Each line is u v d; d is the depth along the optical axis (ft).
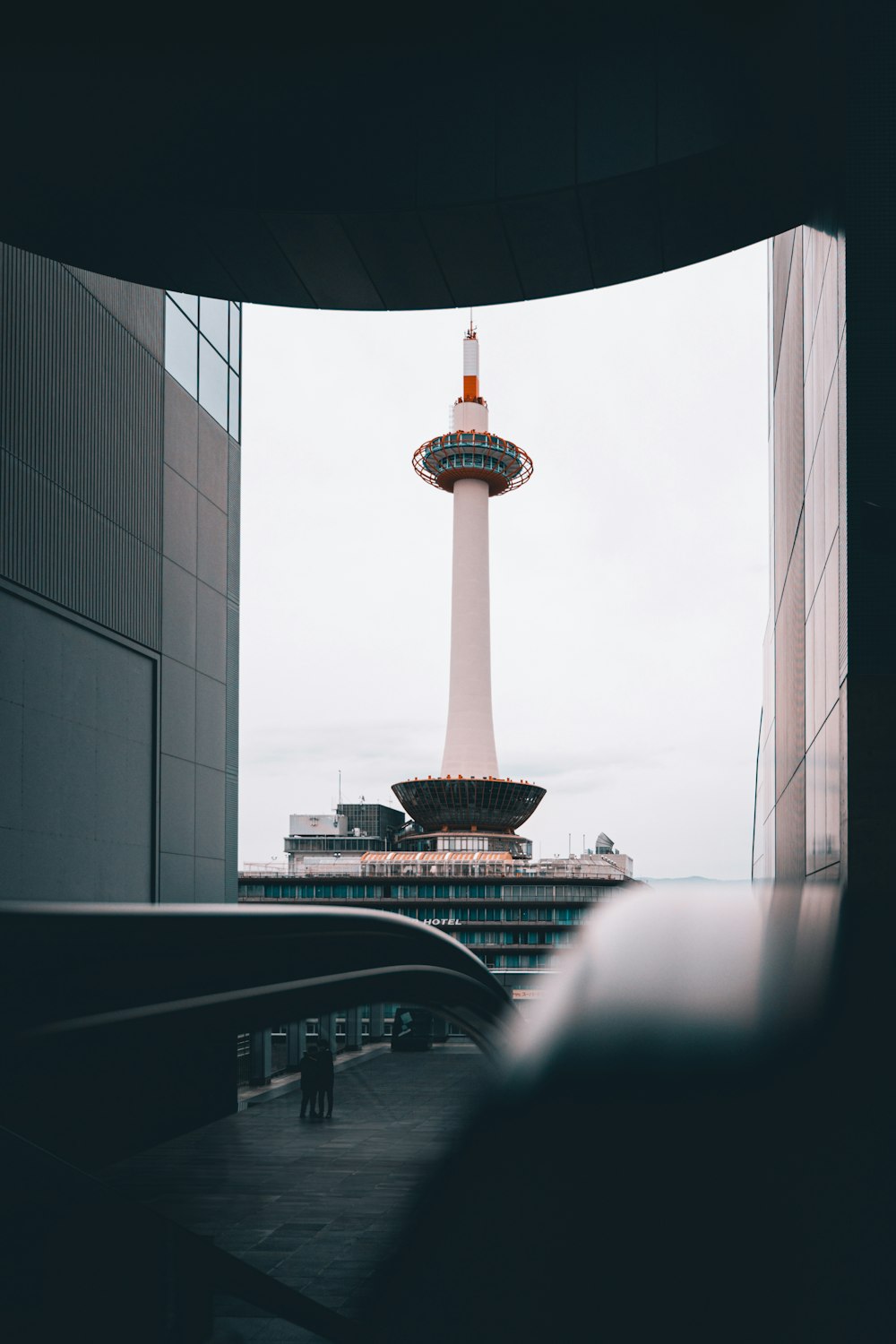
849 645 31.04
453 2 40.63
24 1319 6.02
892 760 30.25
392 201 42.39
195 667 75.31
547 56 41.24
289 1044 88.69
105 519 62.34
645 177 40.29
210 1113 64.54
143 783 66.74
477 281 49.16
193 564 75.25
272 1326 9.59
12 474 52.75
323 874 337.52
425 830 516.32
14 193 42.50
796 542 58.34
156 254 46.93
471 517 483.10
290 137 42.55
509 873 336.29
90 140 41.91
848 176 32.14
